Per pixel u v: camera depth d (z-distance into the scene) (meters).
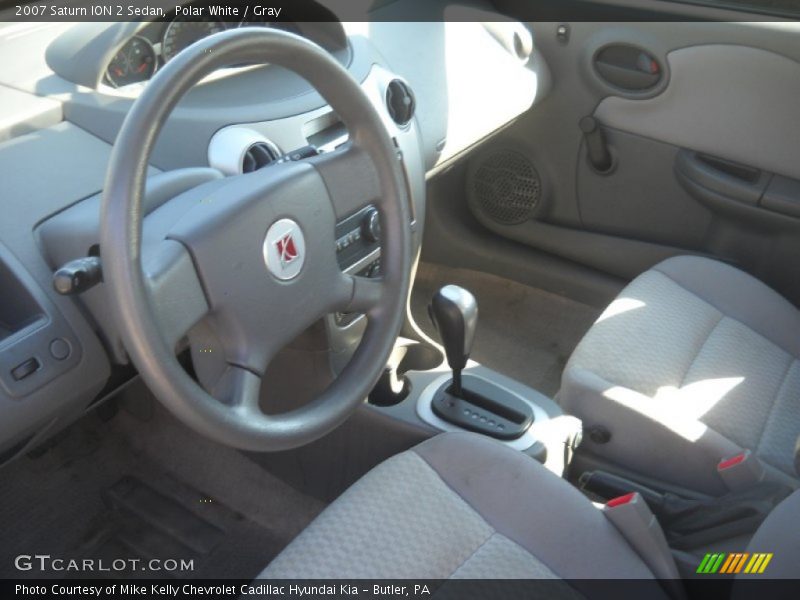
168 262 0.92
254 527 1.73
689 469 1.39
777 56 1.75
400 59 1.68
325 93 1.06
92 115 1.27
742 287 1.62
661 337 1.52
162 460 1.84
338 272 1.11
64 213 1.15
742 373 1.48
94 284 0.91
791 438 1.39
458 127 1.72
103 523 1.75
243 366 1.01
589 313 2.27
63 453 1.85
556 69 2.02
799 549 0.89
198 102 1.36
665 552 1.11
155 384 0.89
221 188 1.01
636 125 1.97
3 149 1.19
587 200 2.11
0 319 1.16
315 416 1.07
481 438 1.25
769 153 1.83
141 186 0.86
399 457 1.23
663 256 2.05
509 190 2.18
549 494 1.16
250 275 0.99
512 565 1.07
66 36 1.33
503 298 2.31
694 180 1.92
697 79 1.86
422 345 1.68
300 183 1.03
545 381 2.10
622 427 1.42
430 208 2.24
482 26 1.86
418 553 1.09
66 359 1.12
